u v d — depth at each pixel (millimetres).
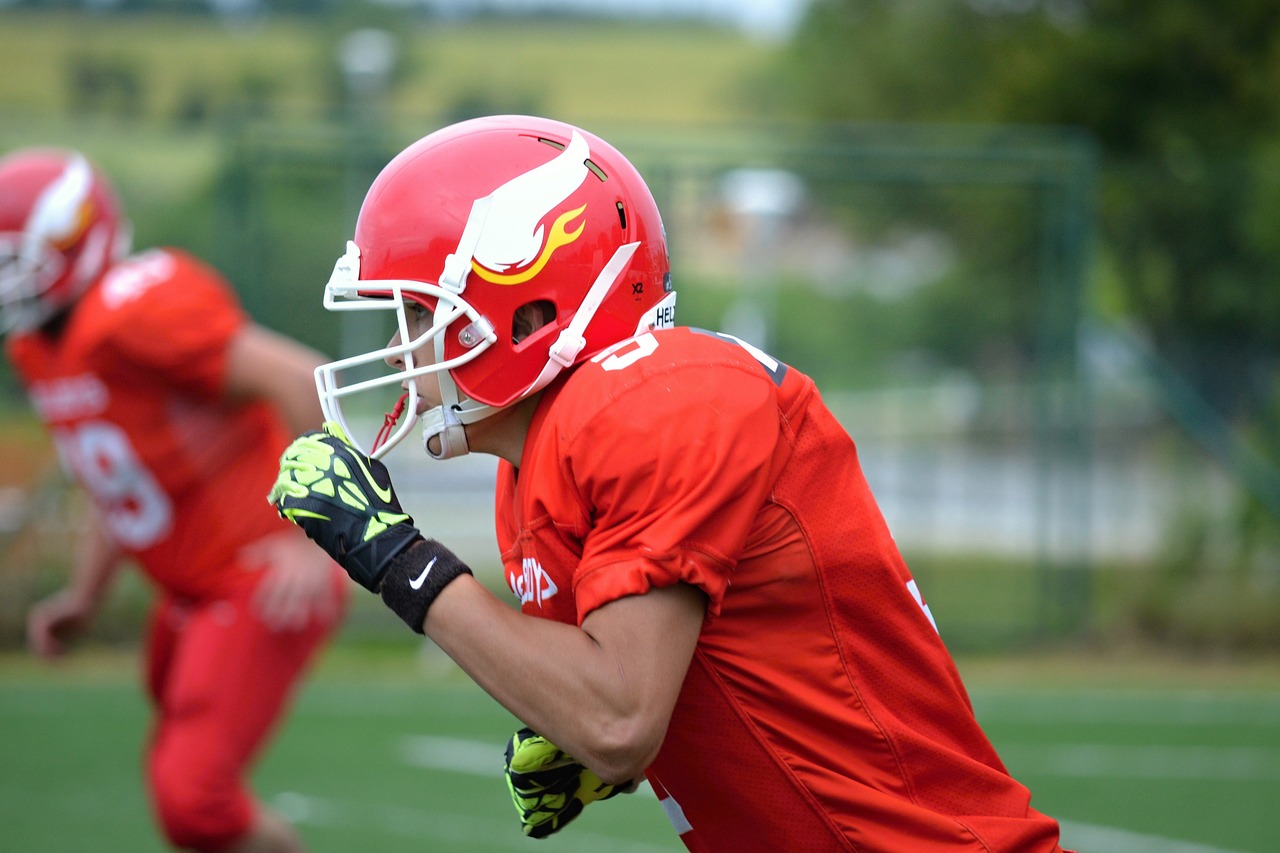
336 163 29938
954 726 7137
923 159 31375
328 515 6688
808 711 6750
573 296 6930
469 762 21156
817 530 6746
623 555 6289
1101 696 26781
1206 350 33250
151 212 37281
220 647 13359
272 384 13430
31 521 29266
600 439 6367
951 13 63938
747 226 32688
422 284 6836
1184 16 50688
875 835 6773
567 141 7105
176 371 13266
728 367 6594
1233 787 20531
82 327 13445
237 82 111938
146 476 13656
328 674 27172
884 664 6953
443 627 6492
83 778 19844
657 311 7266
